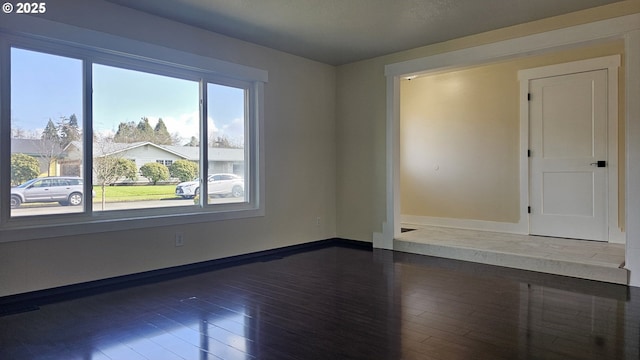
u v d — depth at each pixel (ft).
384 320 9.14
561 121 16.58
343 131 18.84
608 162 15.49
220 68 14.51
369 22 13.32
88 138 11.77
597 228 15.83
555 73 16.66
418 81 21.15
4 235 10.18
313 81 18.07
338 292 11.26
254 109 15.93
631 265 11.64
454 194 19.93
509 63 17.98
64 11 10.94
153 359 7.32
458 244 15.55
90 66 11.82
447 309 9.84
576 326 8.73
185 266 13.79
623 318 9.18
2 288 10.20
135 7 12.11
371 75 17.70
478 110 19.03
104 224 11.89
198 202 14.49
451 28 13.91
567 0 11.59
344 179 18.85
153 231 13.01
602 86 15.60
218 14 12.69
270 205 16.47
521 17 12.85
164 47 12.98
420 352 7.53
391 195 17.15
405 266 14.24
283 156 16.93
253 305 10.19
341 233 19.03
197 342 8.02
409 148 21.57
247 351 7.61
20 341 8.07
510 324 8.86
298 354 7.48
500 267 13.96
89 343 7.98
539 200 17.25
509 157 18.06
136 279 12.55
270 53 16.26
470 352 7.52
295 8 12.21
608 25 11.87
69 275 11.26
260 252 16.11
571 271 12.64
